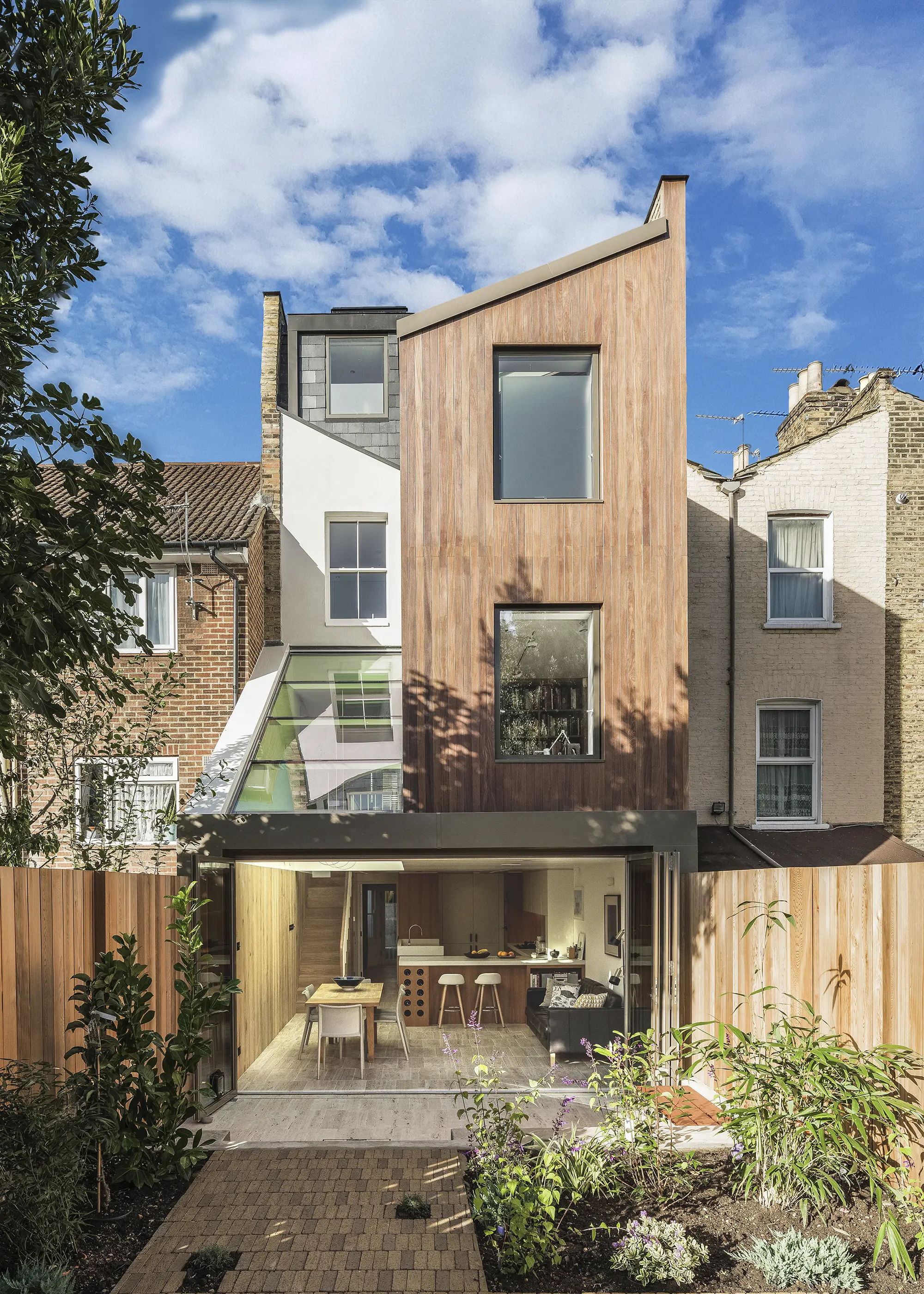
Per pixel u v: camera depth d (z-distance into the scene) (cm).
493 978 1375
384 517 1497
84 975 662
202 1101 886
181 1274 541
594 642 1098
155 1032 720
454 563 1090
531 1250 548
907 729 1371
